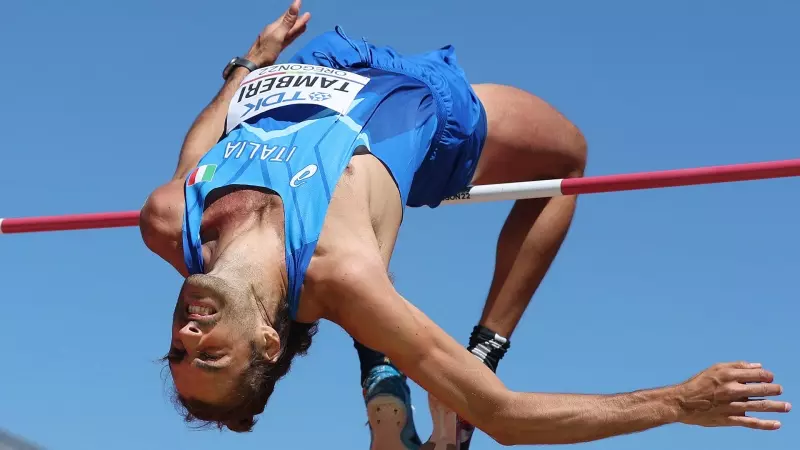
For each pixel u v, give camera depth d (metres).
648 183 4.54
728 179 4.45
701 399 3.65
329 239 3.68
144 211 3.97
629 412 3.69
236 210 3.79
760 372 3.63
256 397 3.65
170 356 3.58
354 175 3.88
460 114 4.52
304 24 4.76
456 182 4.61
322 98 4.11
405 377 4.53
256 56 4.65
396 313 3.62
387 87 4.31
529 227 4.83
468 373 3.69
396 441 4.44
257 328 3.59
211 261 3.77
